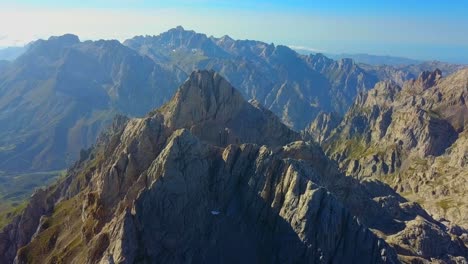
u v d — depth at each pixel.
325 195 127.25
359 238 122.25
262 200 136.25
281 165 139.75
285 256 123.00
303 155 175.38
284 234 126.12
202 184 141.25
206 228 133.12
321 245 120.62
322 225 122.38
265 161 142.00
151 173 139.62
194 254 126.31
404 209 186.12
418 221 164.00
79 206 178.50
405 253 147.88
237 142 181.12
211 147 154.00
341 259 119.50
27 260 167.00
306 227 122.88
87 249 135.50
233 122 196.62
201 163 143.12
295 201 128.50
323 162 177.75
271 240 128.12
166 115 184.12
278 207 132.12
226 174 145.12
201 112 187.50
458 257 151.50
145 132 161.75
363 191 190.62
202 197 138.62
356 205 174.00
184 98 185.75
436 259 148.62
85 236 147.62
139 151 158.38
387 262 119.00
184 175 138.12
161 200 131.50
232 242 130.62
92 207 156.62
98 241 129.12
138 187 140.12
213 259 126.50
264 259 125.81
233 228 133.88
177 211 131.88
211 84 195.88
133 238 122.06
